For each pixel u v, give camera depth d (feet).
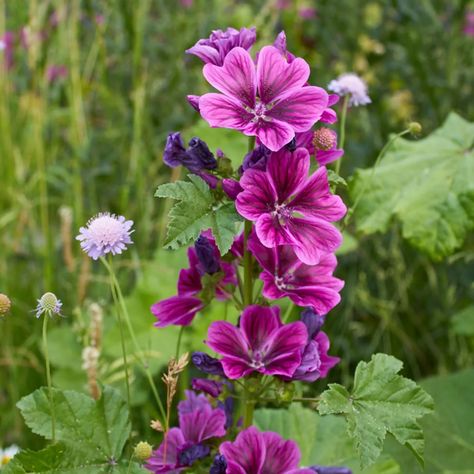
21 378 14.94
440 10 19.47
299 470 8.21
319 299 7.88
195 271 8.46
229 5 20.12
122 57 18.95
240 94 7.50
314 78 18.65
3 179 17.42
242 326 7.93
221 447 7.97
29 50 16.92
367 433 7.51
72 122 16.80
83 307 15.08
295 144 7.55
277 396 7.97
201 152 7.88
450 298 16.10
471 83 18.60
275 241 7.39
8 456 12.26
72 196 17.04
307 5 19.65
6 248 16.46
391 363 7.79
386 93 19.15
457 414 13.76
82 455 8.31
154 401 14.19
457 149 13.07
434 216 12.60
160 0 20.18
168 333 14.11
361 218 12.91
